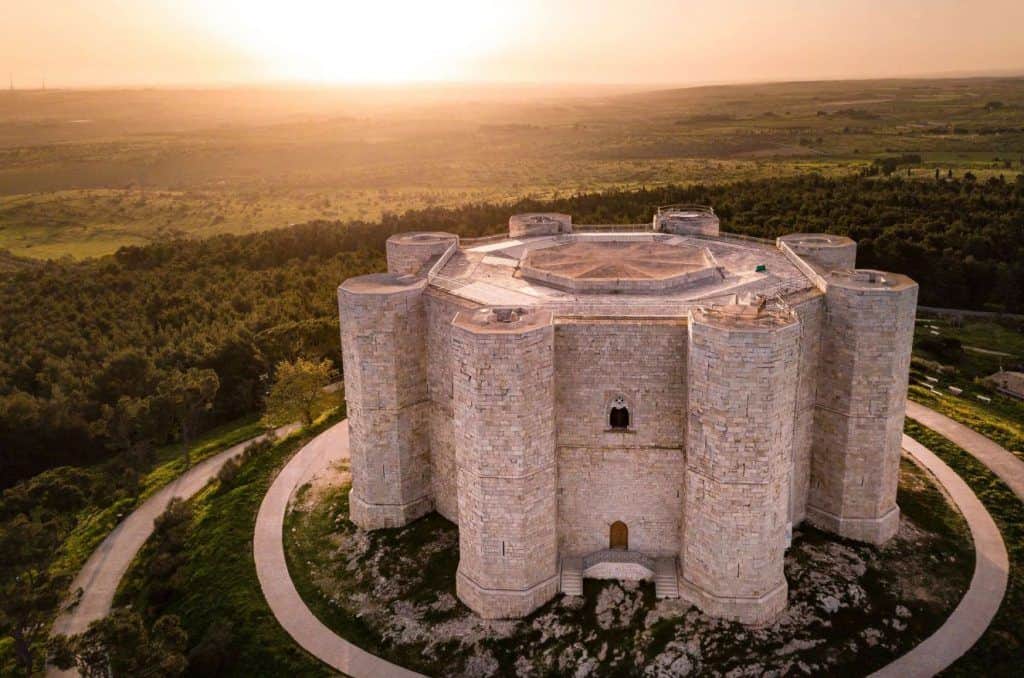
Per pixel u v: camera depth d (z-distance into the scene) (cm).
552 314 3284
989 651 3023
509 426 3106
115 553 4147
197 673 3134
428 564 3700
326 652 3200
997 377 5862
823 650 3047
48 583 3325
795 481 3741
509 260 4531
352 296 3691
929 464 4397
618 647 3112
